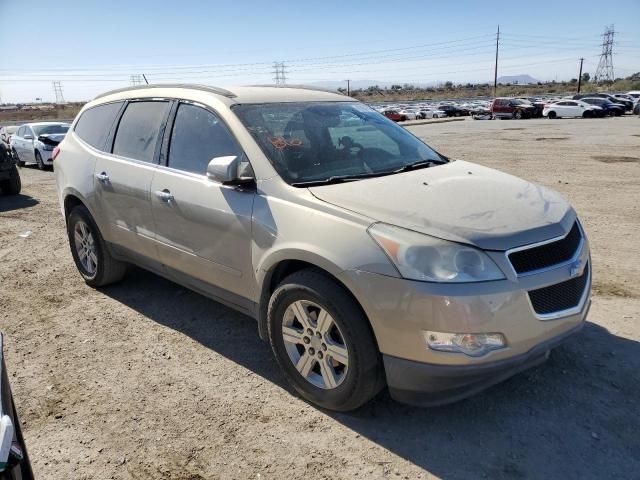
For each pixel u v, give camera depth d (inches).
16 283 224.1
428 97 4845.0
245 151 143.5
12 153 437.1
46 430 125.8
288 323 133.3
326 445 118.0
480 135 983.6
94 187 192.9
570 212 136.3
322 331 125.2
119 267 206.8
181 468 112.3
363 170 149.6
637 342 156.9
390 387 116.8
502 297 108.0
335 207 123.5
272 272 135.3
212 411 131.3
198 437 121.8
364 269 113.1
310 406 132.4
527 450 114.3
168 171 164.2
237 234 141.0
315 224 123.5
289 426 124.9
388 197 126.8
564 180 435.8
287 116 157.6
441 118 1969.7
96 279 209.0
